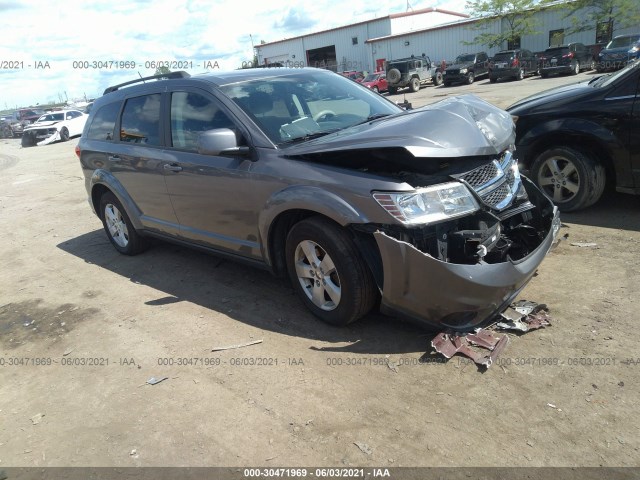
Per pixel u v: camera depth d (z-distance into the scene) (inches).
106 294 179.9
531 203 142.7
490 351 116.0
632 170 179.5
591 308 130.4
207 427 104.7
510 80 1075.3
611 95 178.5
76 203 346.0
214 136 132.3
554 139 196.4
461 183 117.0
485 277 110.3
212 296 165.8
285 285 166.2
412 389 108.4
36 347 148.3
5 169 614.9
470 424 97.1
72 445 104.7
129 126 190.9
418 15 1701.5
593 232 178.9
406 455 91.7
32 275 211.3
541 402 100.4
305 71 175.6
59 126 997.2
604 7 1140.5
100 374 129.3
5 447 106.7
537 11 1251.2
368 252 118.5
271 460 94.1
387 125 126.9
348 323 131.4
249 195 140.8
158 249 220.8
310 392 111.5
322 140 134.6
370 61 1635.1
